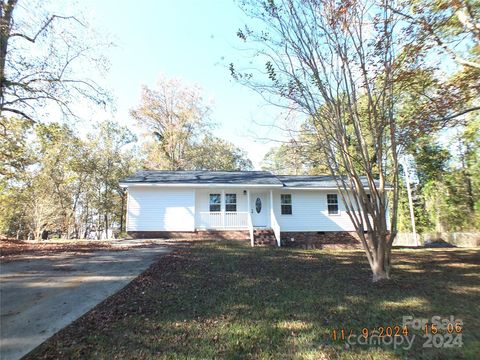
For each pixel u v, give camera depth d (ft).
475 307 17.80
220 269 27.12
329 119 25.32
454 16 25.46
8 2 40.63
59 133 63.82
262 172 64.44
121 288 20.89
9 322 15.17
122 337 13.64
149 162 109.70
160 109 107.65
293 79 25.32
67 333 13.96
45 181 80.59
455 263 33.32
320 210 57.67
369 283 23.22
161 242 46.19
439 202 78.13
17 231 91.81
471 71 27.22
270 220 54.70
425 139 45.91
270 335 14.05
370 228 24.63
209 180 54.65
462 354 12.30
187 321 15.48
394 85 27.66
